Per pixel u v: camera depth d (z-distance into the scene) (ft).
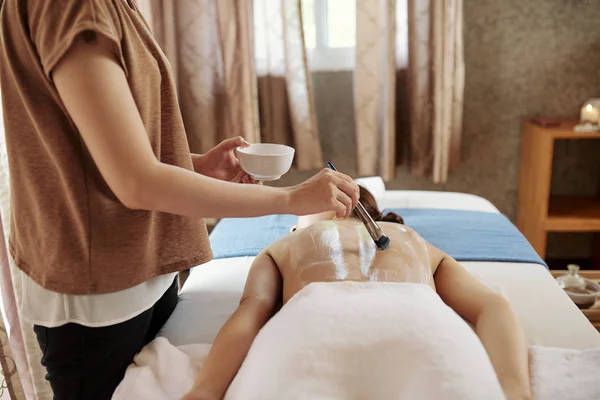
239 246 5.82
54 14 2.74
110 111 2.69
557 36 8.70
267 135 8.95
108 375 3.62
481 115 9.09
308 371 2.96
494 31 8.73
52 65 2.71
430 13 8.12
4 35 2.97
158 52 3.34
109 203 3.24
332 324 3.13
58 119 3.04
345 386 3.00
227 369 3.43
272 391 2.89
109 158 2.72
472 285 4.13
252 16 8.23
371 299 3.30
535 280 5.05
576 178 9.29
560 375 3.42
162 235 3.66
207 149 8.74
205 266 5.44
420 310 3.20
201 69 8.44
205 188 2.96
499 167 9.31
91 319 3.38
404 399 2.94
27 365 5.25
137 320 3.61
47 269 3.30
